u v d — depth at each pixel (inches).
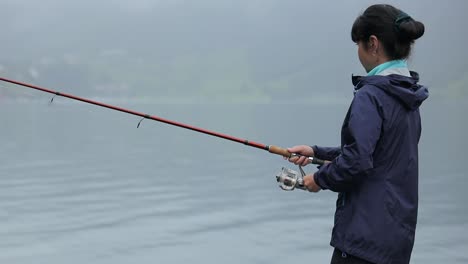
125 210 451.2
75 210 450.9
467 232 358.6
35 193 545.3
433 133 1567.4
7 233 364.5
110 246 331.6
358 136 88.3
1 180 647.8
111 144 1243.8
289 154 111.1
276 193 543.5
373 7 95.7
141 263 296.2
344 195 94.0
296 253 311.7
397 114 90.7
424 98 93.0
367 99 90.7
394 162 91.1
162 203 489.4
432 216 418.6
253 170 764.0
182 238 352.5
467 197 515.2
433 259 294.0
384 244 89.4
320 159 111.0
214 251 319.0
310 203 478.9
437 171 743.1
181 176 698.2
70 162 862.5
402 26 92.3
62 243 338.3
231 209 457.1
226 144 1267.2
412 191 92.5
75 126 1968.5
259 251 319.0
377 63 95.2
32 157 936.3
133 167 801.6
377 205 90.0
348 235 91.2
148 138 1449.3
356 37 97.0
